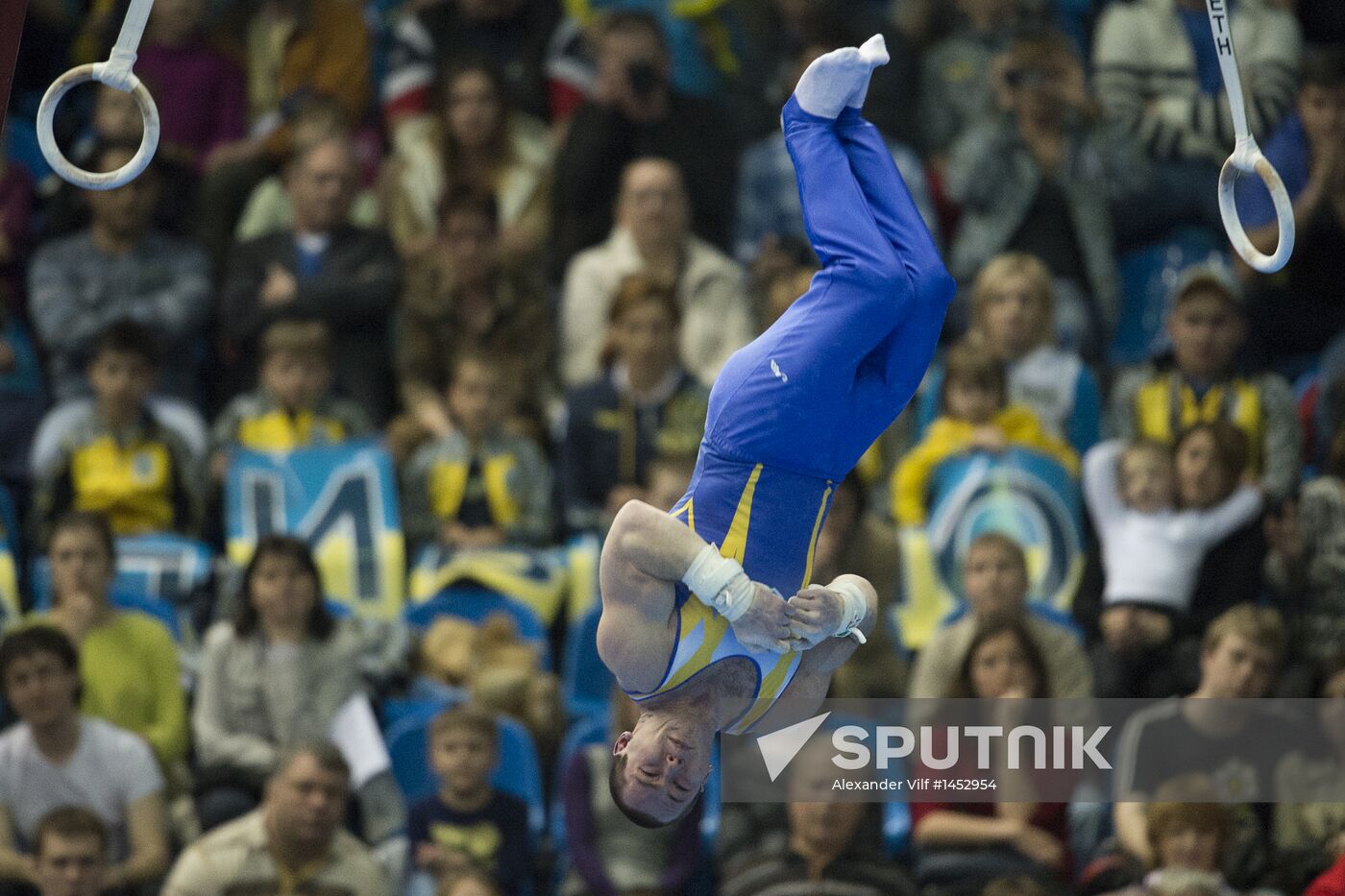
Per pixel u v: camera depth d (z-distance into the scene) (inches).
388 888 989.2
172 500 1177.4
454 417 1219.2
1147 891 1001.5
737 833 1018.1
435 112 1326.3
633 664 609.6
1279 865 1027.3
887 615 1120.2
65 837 960.3
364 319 1242.0
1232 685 1050.1
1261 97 1371.8
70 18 1403.8
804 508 626.2
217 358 1294.3
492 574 1139.3
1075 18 1455.5
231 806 1015.6
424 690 1097.4
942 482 1179.9
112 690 1040.8
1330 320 1336.1
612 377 1211.2
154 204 1261.1
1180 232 1353.3
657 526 601.9
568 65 1395.2
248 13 1417.3
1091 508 1168.8
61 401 1228.5
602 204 1312.7
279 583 1050.7
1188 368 1231.5
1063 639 1071.6
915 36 1422.2
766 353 618.8
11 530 1165.1
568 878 1018.7
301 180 1253.7
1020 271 1228.5
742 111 1387.8
